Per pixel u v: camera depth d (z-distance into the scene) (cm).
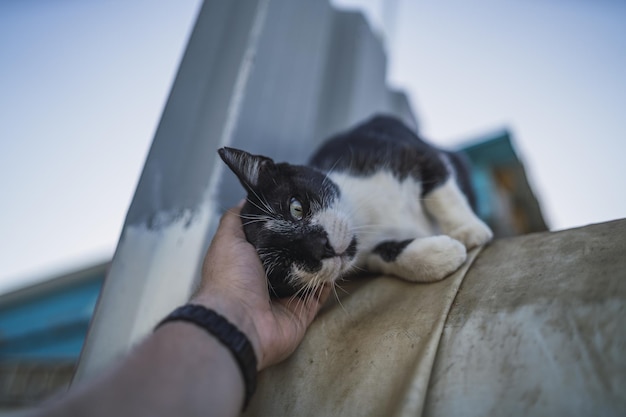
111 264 37
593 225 30
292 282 35
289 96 56
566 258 26
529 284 25
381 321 29
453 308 27
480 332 23
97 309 35
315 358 28
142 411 17
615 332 19
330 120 74
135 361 19
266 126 50
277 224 37
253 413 28
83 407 16
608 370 18
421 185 47
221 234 33
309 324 31
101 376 19
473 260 33
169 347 21
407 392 21
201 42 46
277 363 29
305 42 62
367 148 50
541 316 22
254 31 48
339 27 83
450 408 20
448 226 44
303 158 60
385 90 91
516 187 84
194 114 44
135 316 36
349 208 44
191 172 42
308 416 25
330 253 37
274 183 40
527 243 32
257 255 32
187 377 20
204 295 26
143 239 39
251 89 47
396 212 47
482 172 81
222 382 21
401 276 35
